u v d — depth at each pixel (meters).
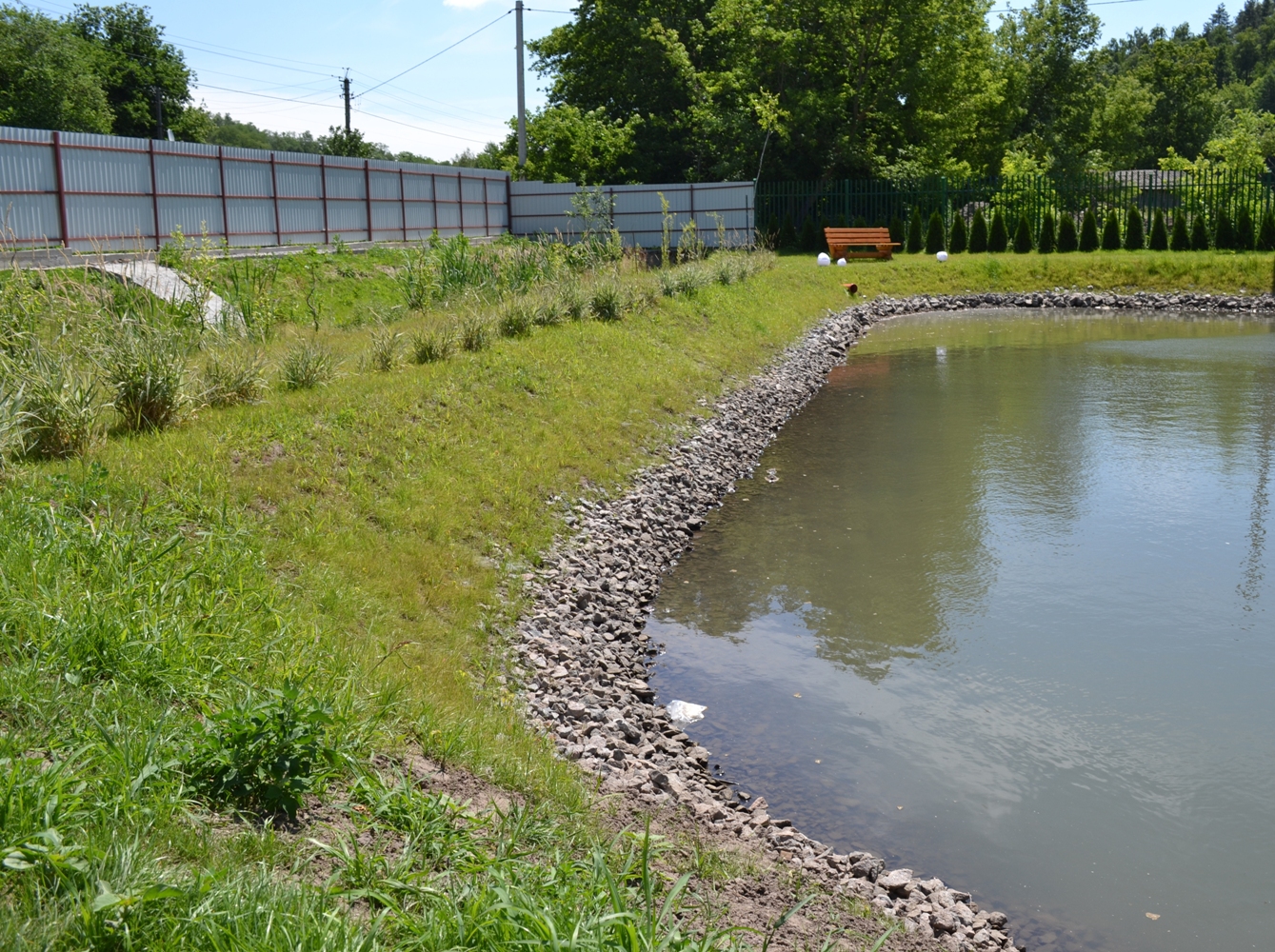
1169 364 19.98
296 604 5.78
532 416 10.95
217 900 2.71
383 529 7.52
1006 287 32.84
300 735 3.68
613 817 4.48
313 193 29.00
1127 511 10.66
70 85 46.00
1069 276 33.09
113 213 22.67
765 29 40.94
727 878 4.10
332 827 3.54
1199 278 31.98
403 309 18.02
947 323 27.95
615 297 16.45
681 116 44.88
